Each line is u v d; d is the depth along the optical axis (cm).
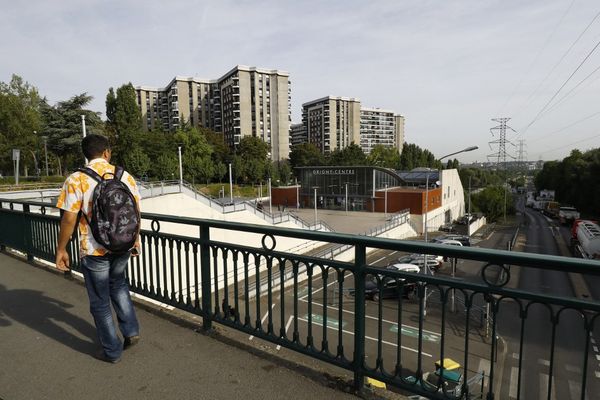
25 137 4134
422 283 257
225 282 372
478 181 10494
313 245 2962
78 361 330
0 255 757
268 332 343
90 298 313
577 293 2052
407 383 264
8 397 279
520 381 224
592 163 5506
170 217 418
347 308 1538
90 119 3672
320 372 312
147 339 375
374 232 3328
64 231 292
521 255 210
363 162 9144
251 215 2847
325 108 13000
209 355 341
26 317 432
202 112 10700
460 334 1318
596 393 924
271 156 9800
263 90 9606
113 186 289
